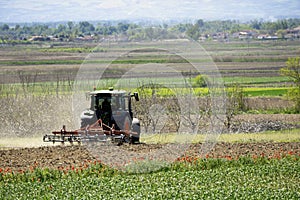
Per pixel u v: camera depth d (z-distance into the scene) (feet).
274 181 105.09
